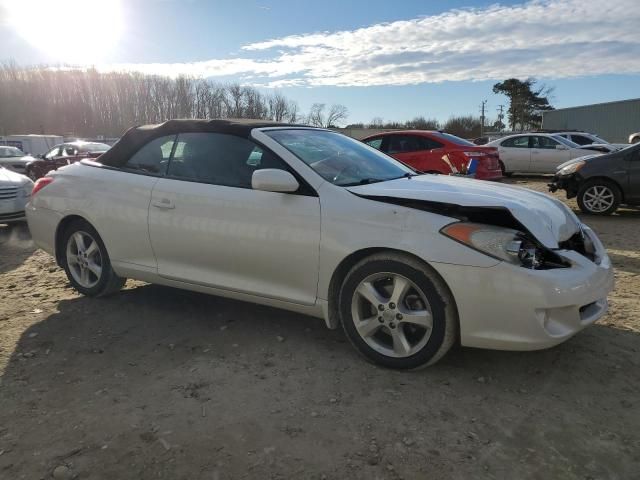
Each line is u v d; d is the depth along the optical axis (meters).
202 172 3.94
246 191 3.67
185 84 71.62
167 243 4.02
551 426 2.69
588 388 3.06
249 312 4.33
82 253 4.64
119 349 3.65
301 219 3.41
